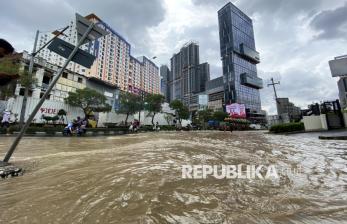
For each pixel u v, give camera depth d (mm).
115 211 2242
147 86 131125
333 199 2566
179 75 189875
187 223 1966
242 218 2062
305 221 1993
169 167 4473
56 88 36125
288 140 11031
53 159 5488
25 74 18594
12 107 22594
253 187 3078
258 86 135125
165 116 53188
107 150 7406
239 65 130875
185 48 183875
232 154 6312
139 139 13211
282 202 2482
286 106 58156
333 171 3990
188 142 10633
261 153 6488
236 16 140000
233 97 121625
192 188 3033
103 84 50062
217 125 67125
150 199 2592
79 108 31578
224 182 3352
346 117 17766
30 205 2418
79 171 4102
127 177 3639
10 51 4363
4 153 6629
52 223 1979
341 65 21203
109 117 38562
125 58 107000
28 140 11477
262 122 120250
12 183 3311
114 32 100000
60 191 2918
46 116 25047
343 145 7828
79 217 2104
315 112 20281
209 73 179250
